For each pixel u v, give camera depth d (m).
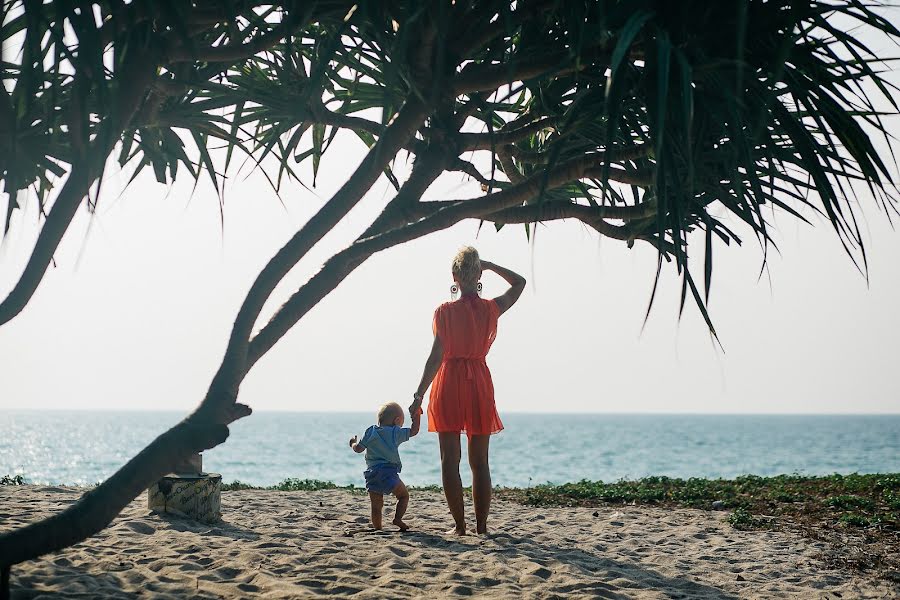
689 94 2.98
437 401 5.92
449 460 6.04
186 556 4.87
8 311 3.67
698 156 3.88
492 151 4.66
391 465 6.60
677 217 3.34
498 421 6.00
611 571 5.31
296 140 4.89
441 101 4.34
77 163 3.57
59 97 4.18
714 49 3.50
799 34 3.51
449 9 3.73
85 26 3.13
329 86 5.10
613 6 3.50
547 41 4.05
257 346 3.69
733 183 3.50
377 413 6.83
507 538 6.18
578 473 38.91
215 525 6.45
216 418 3.48
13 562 3.15
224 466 43.00
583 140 4.66
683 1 3.36
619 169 4.32
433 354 5.84
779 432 139.00
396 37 3.67
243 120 4.83
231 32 3.55
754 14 3.43
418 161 4.57
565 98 4.45
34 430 116.31
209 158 4.80
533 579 4.75
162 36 3.72
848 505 8.77
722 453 64.38
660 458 55.81
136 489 3.31
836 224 3.45
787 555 6.41
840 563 6.15
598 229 4.59
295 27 3.80
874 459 56.06
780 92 3.62
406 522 7.25
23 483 9.60
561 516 8.54
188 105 4.66
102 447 65.25
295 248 3.76
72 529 3.20
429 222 4.09
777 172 3.85
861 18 3.41
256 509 7.84
